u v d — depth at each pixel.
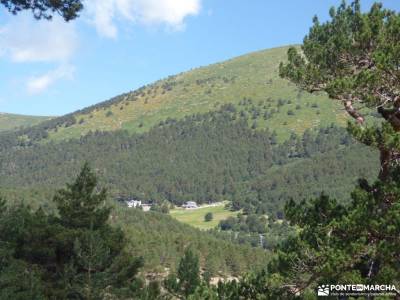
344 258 10.96
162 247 88.38
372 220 11.09
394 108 12.30
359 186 12.61
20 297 19.50
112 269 23.31
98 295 22.52
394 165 12.11
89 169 25.45
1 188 129.12
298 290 12.14
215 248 102.94
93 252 22.47
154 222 135.25
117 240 25.12
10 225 24.22
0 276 20.30
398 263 11.36
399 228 10.86
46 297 21.14
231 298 13.17
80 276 22.62
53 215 25.38
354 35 12.05
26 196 116.44
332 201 12.86
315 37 13.04
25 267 21.97
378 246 10.95
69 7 16.02
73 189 25.09
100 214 25.23
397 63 11.52
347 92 11.68
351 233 11.53
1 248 22.08
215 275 93.75
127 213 137.75
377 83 11.49
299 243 11.83
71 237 22.97
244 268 96.56
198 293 13.70
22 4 15.76
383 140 11.30
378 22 12.02
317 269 11.35
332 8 12.84
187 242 103.06
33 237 23.17
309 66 12.43
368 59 12.35
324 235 11.85
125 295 23.45
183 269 25.17
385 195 11.75
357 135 11.58
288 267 12.08
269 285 12.01
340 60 12.41
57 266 23.62
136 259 25.12
